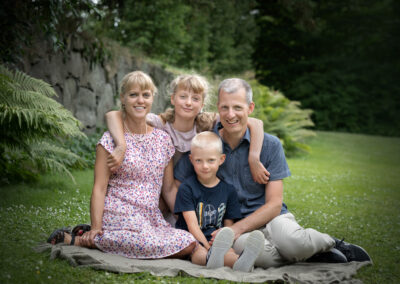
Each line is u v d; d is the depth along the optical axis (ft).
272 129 38.11
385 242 11.60
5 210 11.80
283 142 38.01
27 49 20.30
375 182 25.91
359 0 74.33
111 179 9.56
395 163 38.45
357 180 26.18
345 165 34.50
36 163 16.85
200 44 51.62
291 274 8.14
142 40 38.81
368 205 18.20
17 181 16.34
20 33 17.42
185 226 9.50
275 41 80.84
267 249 8.71
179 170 10.08
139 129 9.75
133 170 9.41
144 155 9.62
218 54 60.13
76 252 8.13
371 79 77.51
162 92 34.76
